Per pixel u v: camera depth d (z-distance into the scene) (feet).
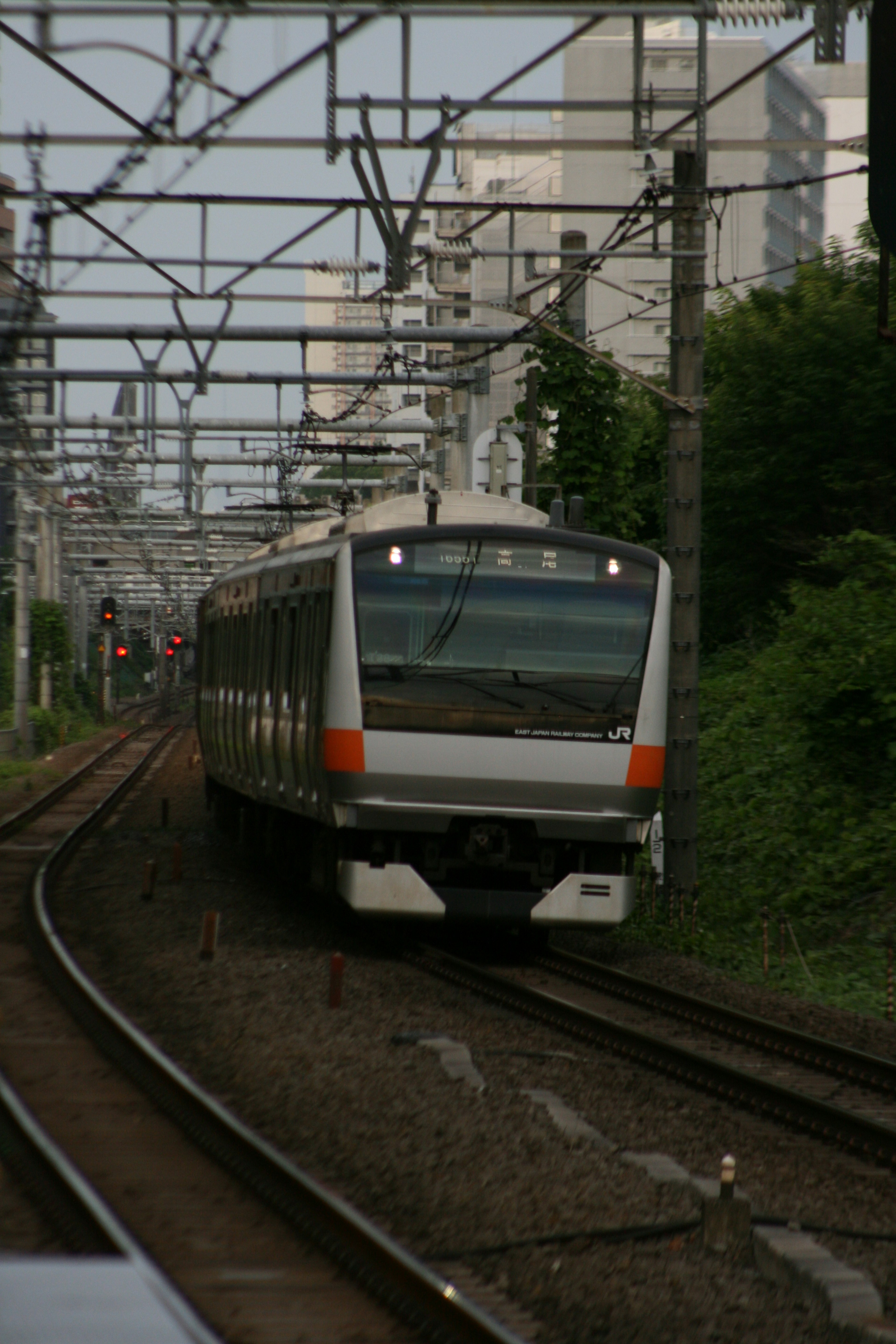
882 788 238.27
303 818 234.79
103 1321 33.91
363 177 177.68
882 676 234.17
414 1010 160.15
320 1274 81.35
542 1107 118.01
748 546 387.14
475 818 188.34
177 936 209.46
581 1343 73.15
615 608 190.70
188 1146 107.96
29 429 347.97
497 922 188.44
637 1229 89.20
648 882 245.45
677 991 181.47
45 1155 96.68
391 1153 104.58
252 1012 155.22
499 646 187.62
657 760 191.31
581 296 301.84
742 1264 85.61
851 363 357.20
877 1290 81.35
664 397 219.61
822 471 363.35
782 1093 126.93
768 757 281.54
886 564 257.55
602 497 330.34
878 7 140.77
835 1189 104.58
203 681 349.61
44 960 191.83
